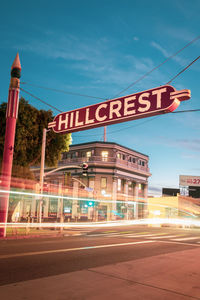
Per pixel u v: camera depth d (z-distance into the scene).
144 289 5.64
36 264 7.79
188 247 13.37
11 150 16.64
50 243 13.36
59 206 50.66
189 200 49.16
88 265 7.89
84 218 48.09
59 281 5.96
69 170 51.94
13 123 16.97
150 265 8.24
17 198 23.14
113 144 50.59
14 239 15.67
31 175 21.91
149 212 55.03
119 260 8.94
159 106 11.74
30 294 4.99
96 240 15.55
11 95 17.11
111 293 5.25
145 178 58.28
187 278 6.82
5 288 5.34
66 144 23.73
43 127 22.05
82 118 14.81
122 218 50.00
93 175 48.94
